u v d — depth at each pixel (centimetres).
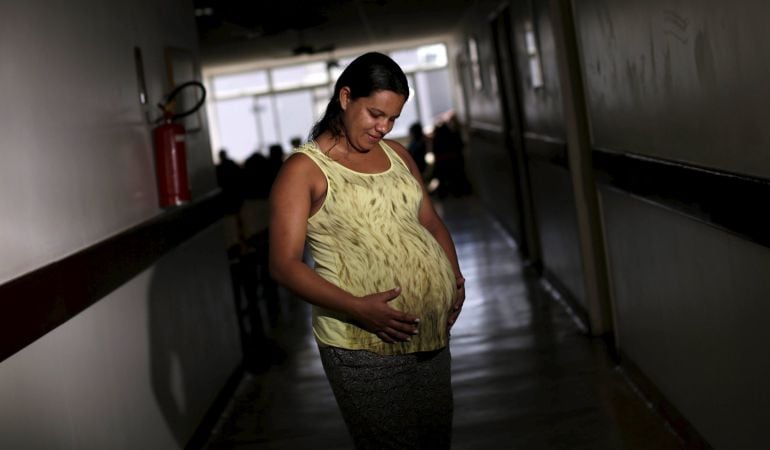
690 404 327
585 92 462
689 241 307
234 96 1805
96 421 281
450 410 246
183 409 386
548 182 629
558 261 625
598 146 449
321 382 495
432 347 233
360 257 226
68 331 267
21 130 252
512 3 702
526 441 362
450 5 1012
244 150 1825
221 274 517
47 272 251
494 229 1029
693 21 273
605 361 461
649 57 331
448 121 1552
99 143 323
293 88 1800
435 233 258
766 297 238
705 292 294
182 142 398
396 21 1153
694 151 289
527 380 446
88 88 318
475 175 1387
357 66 225
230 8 821
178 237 414
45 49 279
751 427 264
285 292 813
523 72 695
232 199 662
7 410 218
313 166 228
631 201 388
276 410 454
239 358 530
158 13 440
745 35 230
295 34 1153
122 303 323
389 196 231
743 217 240
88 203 303
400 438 234
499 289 688
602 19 402
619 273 430
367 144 229
